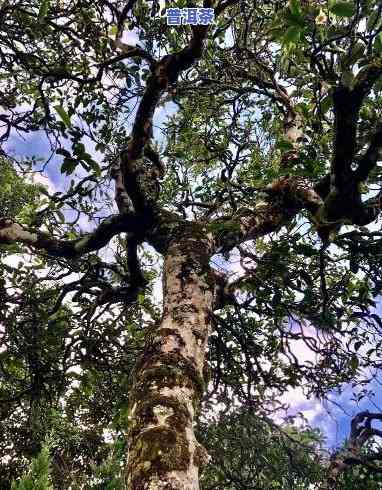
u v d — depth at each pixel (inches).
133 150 167.3
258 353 239.0
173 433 80.6
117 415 218.2
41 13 139.7
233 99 262.4
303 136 176.1
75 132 155.6
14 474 293.9
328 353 213.9
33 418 259.6
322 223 149.3
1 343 215.3
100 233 175.2
